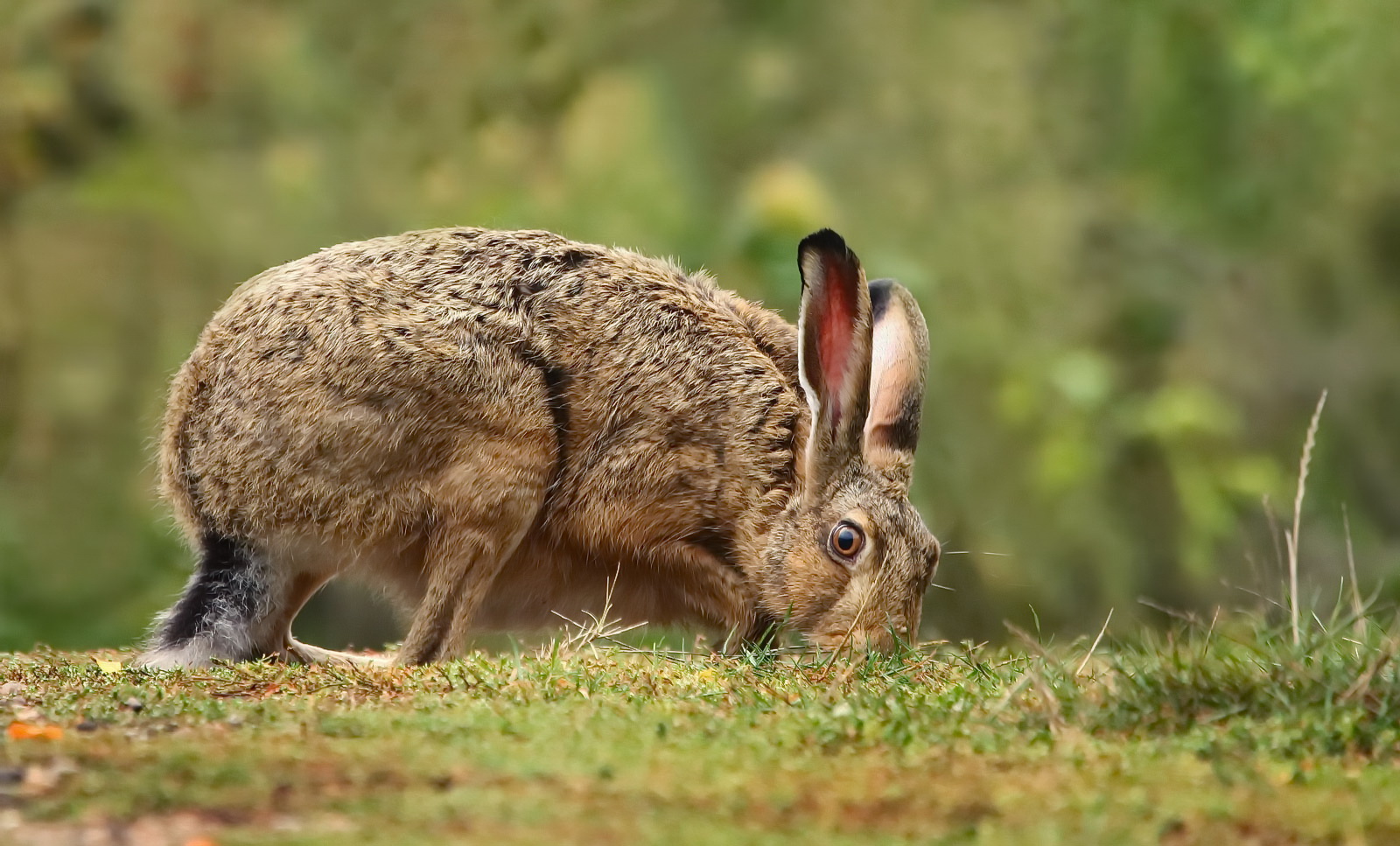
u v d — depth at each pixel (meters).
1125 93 18.55
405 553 8.83
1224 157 18.44
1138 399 17.45
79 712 6.47
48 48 17.92
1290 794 5.09
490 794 5.02
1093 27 18.55
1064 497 16.25
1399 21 18.05
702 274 9.80
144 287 17.03
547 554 9.16
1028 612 14.26
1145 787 5.18
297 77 18.16
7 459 16.20
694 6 18.47
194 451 8.80
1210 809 4.88
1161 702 6.33
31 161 17.66
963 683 7.34
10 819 4.68
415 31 18.34
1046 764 5.50
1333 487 17.38
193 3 18.08
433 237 9.05
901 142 18.31
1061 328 17.64
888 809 4.90
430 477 8.66
